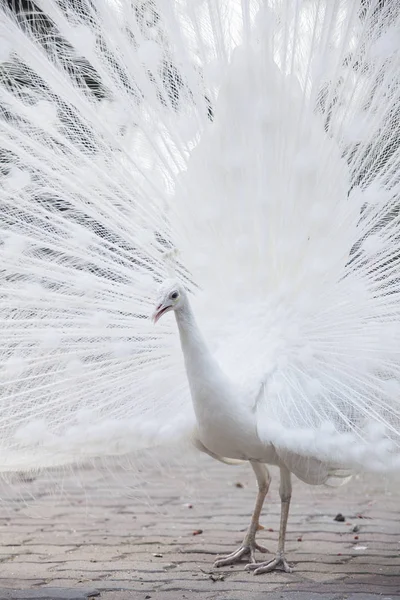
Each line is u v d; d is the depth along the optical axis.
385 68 8.77
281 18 8.67
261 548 9.74
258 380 8.43
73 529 11.10
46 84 9.11
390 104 8.77
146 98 9.02
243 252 8.77
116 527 11.19
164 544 10.27
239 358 8.67
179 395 9.00
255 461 8.77
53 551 10.00
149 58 8.77
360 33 8.66
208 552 9.87
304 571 8.98
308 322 8.76
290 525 11.16
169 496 13.13
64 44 9.05
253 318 8.86
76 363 8.81
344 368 8.64
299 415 8.23
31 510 12.14
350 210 8.91
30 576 8.94
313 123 8.80
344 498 12.85
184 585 8.55
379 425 8.03
